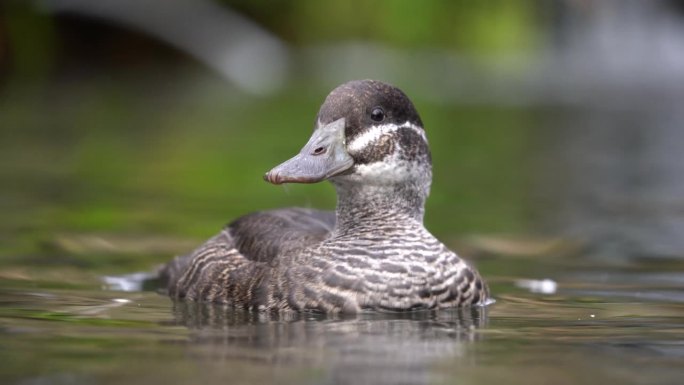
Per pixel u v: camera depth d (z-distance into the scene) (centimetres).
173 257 1136
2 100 2625
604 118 2530
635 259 1151
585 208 1480
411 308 859
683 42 3225
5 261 1093
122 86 2916
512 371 656
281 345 723
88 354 690
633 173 1802
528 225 1356
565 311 873
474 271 909
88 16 2936
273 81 2939
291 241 918
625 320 834
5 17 2881
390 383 625
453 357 693
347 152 897
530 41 3180
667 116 2558
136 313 849
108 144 2022
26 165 1781
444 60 3084
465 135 2256
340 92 913
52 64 2958
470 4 3148
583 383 630
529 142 2166
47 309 860
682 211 1455
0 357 680
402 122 914
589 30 3238
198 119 2389
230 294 897
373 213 910
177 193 1555
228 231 998
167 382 620
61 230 1268
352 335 762
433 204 1512
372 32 3106
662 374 651
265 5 3041
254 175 1722
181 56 3031
